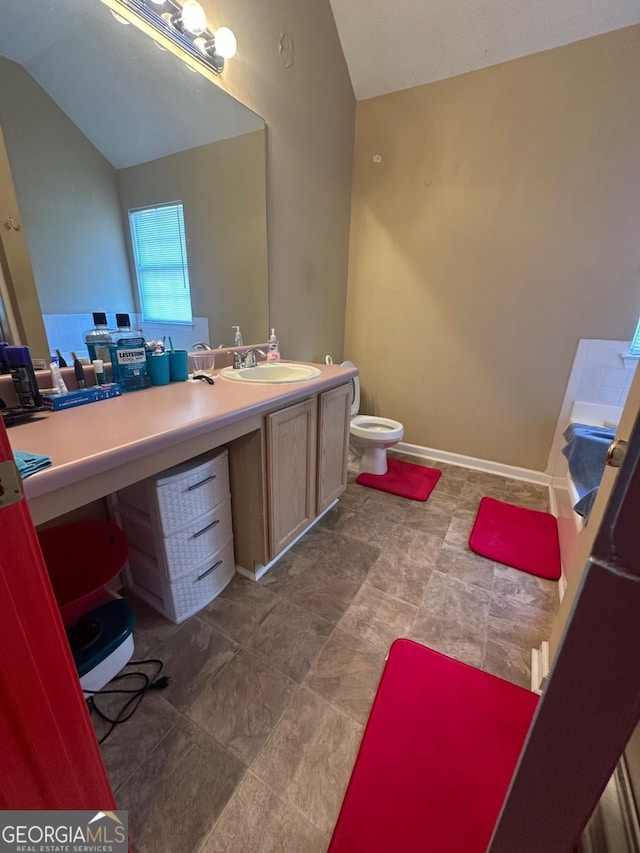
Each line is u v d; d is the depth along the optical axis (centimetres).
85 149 113
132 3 116
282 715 103
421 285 252
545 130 196
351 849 77
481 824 81
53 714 51
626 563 33
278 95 175
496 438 255
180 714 102
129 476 85
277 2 163
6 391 102
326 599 144
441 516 204
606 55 176
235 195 164
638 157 182
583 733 40
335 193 235
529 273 220
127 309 133
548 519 201
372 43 206
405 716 102
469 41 193
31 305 107
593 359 216
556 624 116
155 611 136
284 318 213
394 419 290
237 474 141
